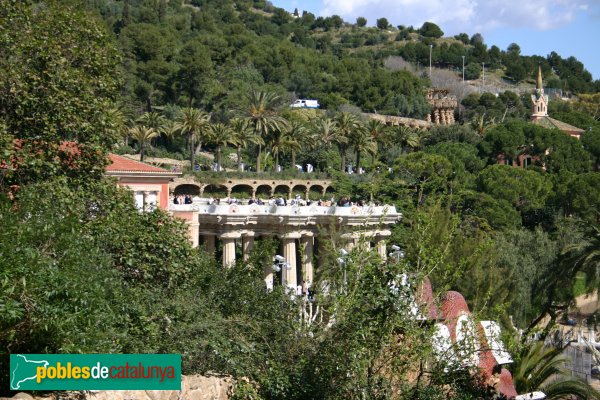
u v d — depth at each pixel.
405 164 104.69
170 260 35.59
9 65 35.19
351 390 25.08
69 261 23.97
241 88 182.50
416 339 25.42
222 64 198.50
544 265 71.94
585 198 114.19
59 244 24.27
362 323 25.19
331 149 154.38
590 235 55.09
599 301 58.28
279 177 133.88
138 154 134.88
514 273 66.75
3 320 21.02
